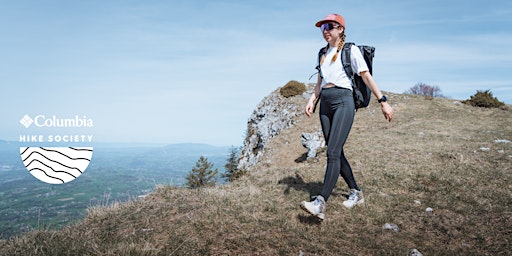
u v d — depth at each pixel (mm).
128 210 4695
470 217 4496
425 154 9273
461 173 7035
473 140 11844
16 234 3787
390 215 4570
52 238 3551
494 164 7930
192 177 32812
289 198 5273
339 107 4129
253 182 6996
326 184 4055
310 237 3744
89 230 3988
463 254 3418
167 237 3572
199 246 3340
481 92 24938
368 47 4008
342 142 4082
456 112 22109
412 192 5859
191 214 4332
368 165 8117
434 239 3857
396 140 12133
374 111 22234
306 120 23859
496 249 3506
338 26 4008
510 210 4676
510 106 24844
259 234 3727
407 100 25672
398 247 3572
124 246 3131
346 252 3449
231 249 3318
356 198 4863
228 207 4629
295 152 18359
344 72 4051
